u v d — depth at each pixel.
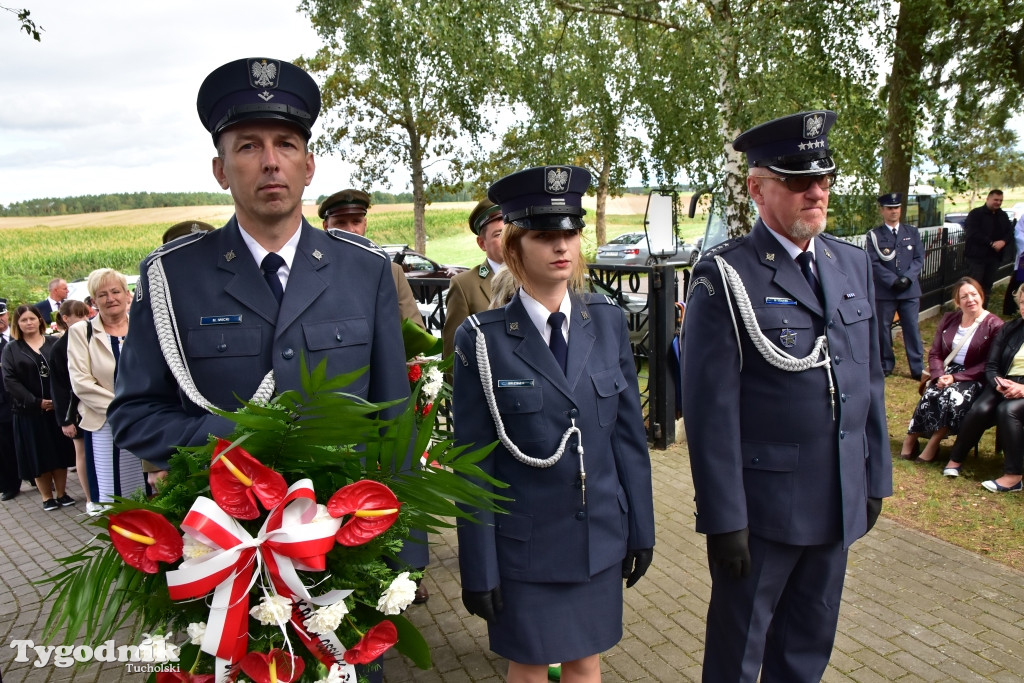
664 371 5.86
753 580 2.43
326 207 4.38
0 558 4.82
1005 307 10.05
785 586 2.58
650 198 9.39
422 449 1.61
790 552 2.43
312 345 1.93
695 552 4.14
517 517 2.21
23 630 3.74
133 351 1.94
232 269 1.94
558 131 9.25
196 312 1.91
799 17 7.80
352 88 21.67
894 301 7.64
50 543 5.07
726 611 2.48
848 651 3.14
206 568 1.36
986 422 4.98
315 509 1.47
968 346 5.22
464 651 3.31
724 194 8.70
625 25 9.17
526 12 8.71
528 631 2.19
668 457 5.73
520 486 2.21
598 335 2.31
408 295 4.01
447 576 4.03
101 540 1.50
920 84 8.50
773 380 2.36
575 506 2.19
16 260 45.00
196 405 1.88
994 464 5.29
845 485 2.38
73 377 4.59
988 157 10.37
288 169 1.89
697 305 2.43
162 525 1.40
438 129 21.80
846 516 2.38
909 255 7.60
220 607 1.39
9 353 5.70
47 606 3.99
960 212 22.28
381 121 22.89
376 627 1.58
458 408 2.26
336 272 2.04
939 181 9.37
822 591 2.50
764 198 2.38
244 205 1.91
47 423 5.72
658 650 3.24
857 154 8.30
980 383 5.14
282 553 1.43
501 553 2.22
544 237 2.12
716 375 2.35
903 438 5.95
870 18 7.92
